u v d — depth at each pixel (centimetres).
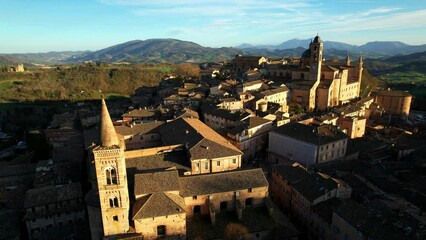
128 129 11850
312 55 18350
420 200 8288
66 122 18225
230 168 9331
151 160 8938
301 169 9081
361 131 14238
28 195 8919
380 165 10719
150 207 6650
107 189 6119
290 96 18525
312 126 11725
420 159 10931
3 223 8744
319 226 7519
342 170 10250
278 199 9469
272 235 7375
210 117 15262
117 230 6425
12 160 14188
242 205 7812
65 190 9144
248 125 12356
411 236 5934
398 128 15288
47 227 8812
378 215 6631
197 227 7181
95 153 5866
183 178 7731
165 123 12481
